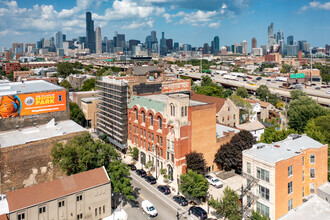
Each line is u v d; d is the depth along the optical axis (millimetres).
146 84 97125
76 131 72250
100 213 57688
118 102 92625
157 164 78000
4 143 64062
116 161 63625
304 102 128500
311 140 64375
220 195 65250
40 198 51094
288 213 53094
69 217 54000
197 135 73125
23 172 63031
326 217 51406
